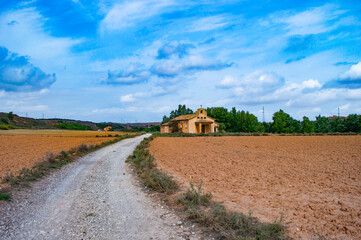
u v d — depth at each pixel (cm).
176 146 2770
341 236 493
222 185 952
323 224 555
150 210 700
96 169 1389
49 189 936
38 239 510
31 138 4225
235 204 711
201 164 1480
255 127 7975
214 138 4303
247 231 523
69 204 753
